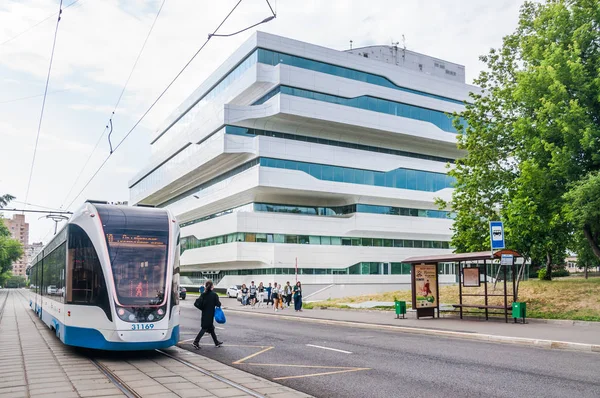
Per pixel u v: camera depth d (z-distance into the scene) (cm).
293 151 5341
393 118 5778
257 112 5272
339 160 5591
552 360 1151
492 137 2792
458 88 6431
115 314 1174
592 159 2119
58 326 1455
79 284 1274
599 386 872
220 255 5656
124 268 1228
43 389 886
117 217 1302
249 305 3981
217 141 5416
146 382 944
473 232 2780
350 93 5594
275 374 1027
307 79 5347
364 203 5856
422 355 1246
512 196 2581
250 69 5303
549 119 2236
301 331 1898
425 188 6184
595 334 1534
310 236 5616
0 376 1015
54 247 1727
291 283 5356
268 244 5375
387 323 2058
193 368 1095
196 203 6562
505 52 2852
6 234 10012
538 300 2283
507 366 1076
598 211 1967
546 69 2184
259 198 5578
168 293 1244
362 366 1097
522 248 2488
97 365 1148
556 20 2309
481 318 2155
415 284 2286
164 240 1305
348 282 5666
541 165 2280
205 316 1441
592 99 2119
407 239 6156
